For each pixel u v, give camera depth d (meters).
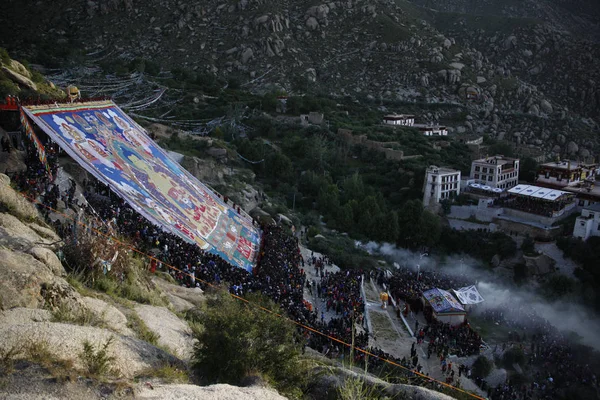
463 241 91.12
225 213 64.31
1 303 12.73
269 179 104.75
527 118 195.00
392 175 109.00
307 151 115.31
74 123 51.03
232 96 145.00
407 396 11.93
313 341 35.25
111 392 9.02
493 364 48.81
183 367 12.52
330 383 12.64
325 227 92.12
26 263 14.62
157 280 28.52
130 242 32.59
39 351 9.52
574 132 190.62
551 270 81.69
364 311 54.25
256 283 42.75
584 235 82.31
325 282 58.38
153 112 120.69
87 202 41.91
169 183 57.69
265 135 125.88
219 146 98.94
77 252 20.23
